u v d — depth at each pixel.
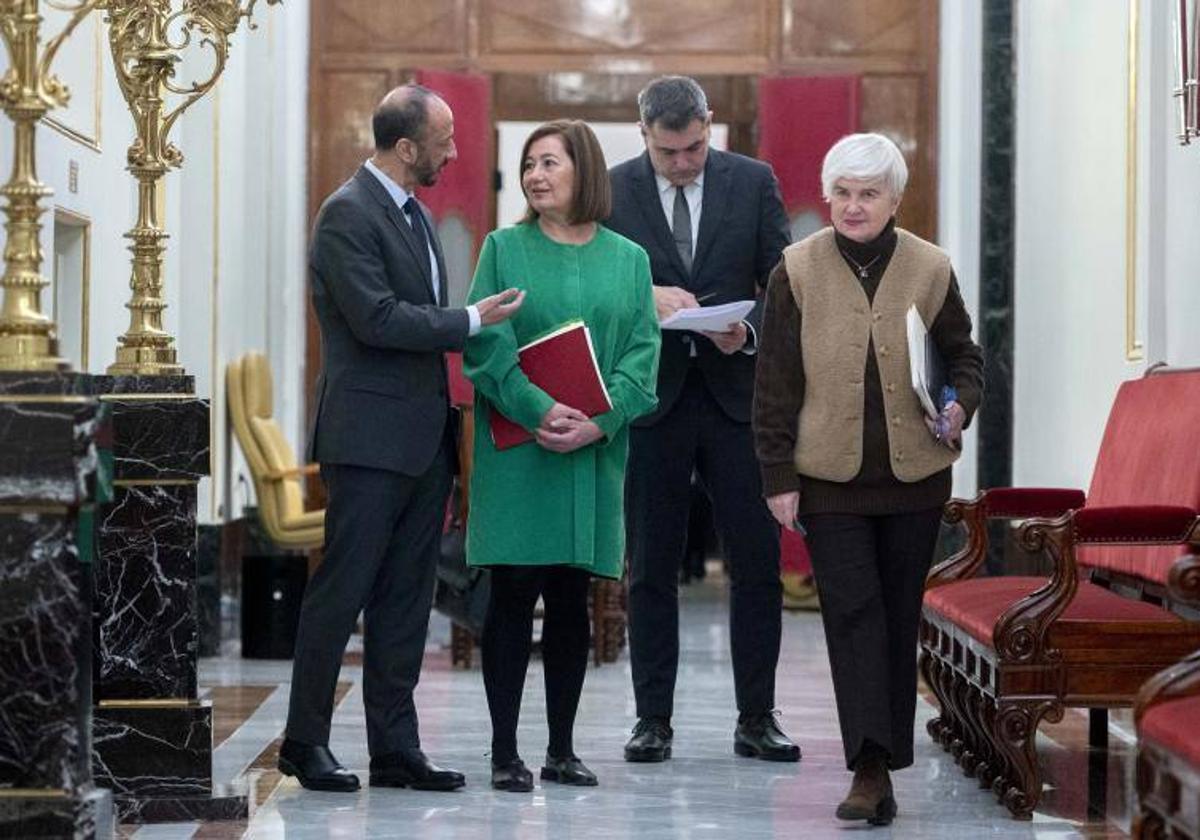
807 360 5.49
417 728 6.23
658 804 5.91
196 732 5.73
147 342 5.96
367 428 5.95
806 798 6.04
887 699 5.43
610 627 10.35
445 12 13.29
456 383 12.52
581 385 5.89
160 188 8.41
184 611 5.84
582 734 7.50
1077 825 5.64
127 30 6.00
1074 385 9.84
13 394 4.57
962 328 5.61
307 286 13.36
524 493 5.91
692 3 13.29
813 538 5.48
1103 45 9.18
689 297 6.67
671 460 6.78
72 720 4.61
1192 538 5.64
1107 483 7.03
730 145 14.68
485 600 9.72
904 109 13.21
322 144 13.30
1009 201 11.73
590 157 6.05
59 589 4.59
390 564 6.14
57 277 7.55
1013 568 10.58
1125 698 5.71
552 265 6.06
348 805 5.86
